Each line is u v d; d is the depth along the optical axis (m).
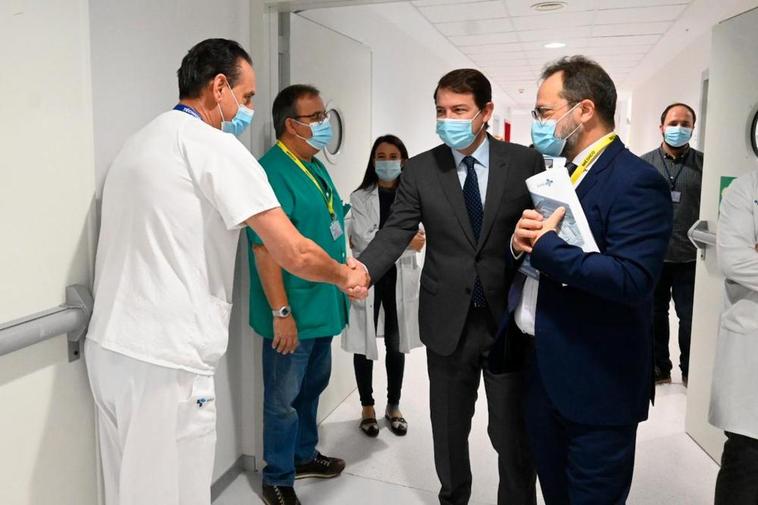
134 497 1.31
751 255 1.53
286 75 2.31
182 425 1.30
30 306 1.24
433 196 1.66
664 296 3.19
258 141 2.19
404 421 2.71
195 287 1.30
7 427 1.22
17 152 1.19
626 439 1.34
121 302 1.28
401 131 4.30
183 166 1.28
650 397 1.37
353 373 3.21
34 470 1.30
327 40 2.65
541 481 1.53
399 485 2.26
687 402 2.64
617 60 5.90
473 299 1.66
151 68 1.68
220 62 1.41
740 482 1.59
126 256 1.29
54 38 1.27
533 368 1.48
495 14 3.85
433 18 3.91
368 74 3.16
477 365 1.71
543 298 1.37
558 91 1.30
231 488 2.22
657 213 1.20
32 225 1.24
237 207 1.27
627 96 9.71
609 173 1.26
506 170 1.64
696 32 4.52
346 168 2.92
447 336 1.67
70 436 1.39
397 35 4.10
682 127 2.86
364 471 2.36
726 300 1.69
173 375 1.28
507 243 1.65
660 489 2.20
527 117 12.09
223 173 1.27
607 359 1.29
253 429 2.32
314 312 1.99
